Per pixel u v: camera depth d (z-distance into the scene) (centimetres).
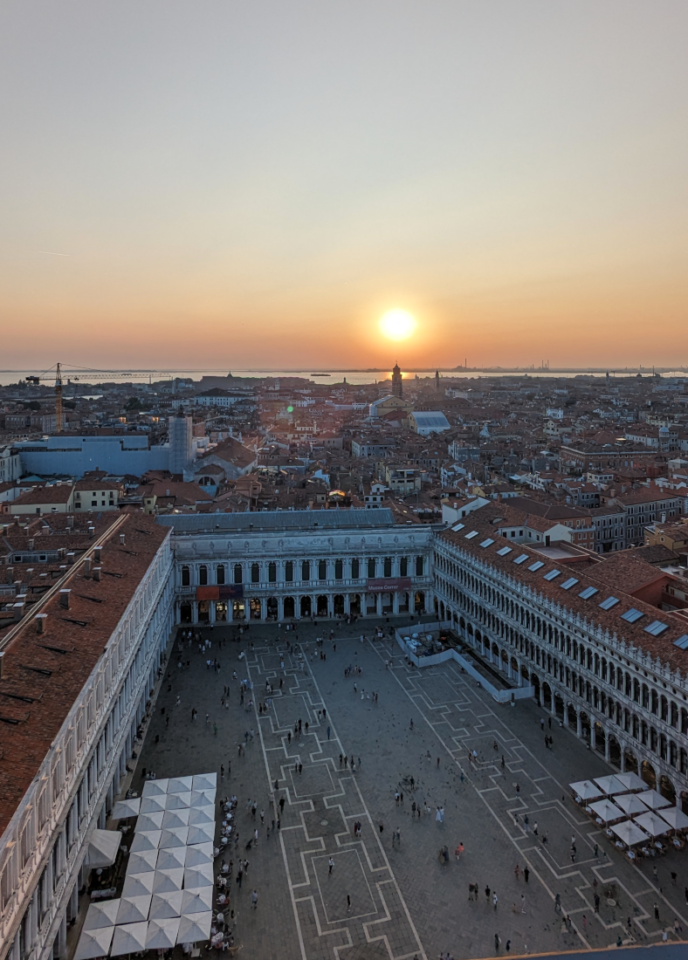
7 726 5538
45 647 7012
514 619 11094
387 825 7675
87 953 5516
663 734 7675
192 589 13788
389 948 6009
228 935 6109
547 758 8931
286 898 6600
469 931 6172
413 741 9400
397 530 14475
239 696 10706
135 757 8956
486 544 12800
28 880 4800
